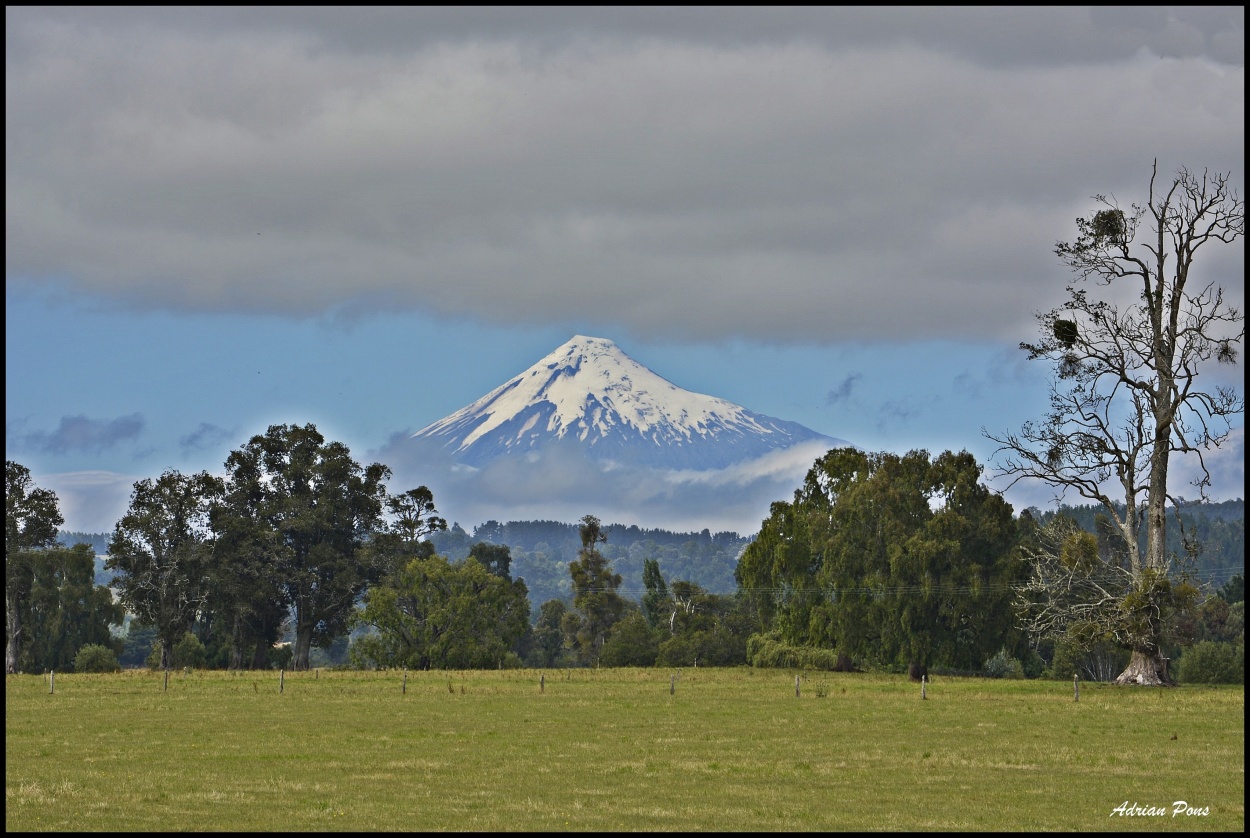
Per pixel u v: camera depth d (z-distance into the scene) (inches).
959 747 2906.0
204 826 1925.4
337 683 5511.8
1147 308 5064.0
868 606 6934.1
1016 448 5221.5
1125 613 4985.2
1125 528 5118.1
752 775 2461.9
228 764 2598.4
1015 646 6678.2
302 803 2123.5
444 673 6904.5
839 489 7721.5
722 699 4429.1
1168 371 5014.8
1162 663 5113.2
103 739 3051.2
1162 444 5032.0
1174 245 5014.8
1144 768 2566.4
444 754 2768.2
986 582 6688.0
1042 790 2293.3
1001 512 6801.2
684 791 2271.2
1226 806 2140.7
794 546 7647.6
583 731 3260.3
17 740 3029.0
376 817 2000.5
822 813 2057.1
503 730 3282.5
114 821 1962.4
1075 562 5172.2
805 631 7514.8
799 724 3457.2
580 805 2119.8
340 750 2834.6
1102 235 5059.1
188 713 3806.6
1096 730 3277.6
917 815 2046.0
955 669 7263.8
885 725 3427.7
